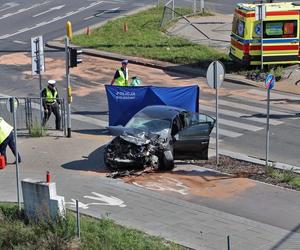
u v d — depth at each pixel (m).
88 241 36.75
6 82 83.19
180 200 45.12
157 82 82.31
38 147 56.91
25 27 115.88
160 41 101.88
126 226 39.84
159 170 51.44
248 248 37.41
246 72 85.31
